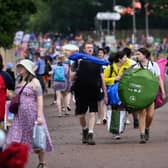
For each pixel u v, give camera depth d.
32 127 24.50
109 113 33.19
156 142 32.16
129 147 30.50
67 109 49.06
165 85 33.16
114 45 136.75
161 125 39.78
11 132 24.59
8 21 57.03
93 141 31.55
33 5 58.81
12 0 57.41
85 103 31.55
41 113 24.22
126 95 31.20
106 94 32.09
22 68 24.66
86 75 31.28
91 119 31.61
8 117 31.03
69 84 48.41
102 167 25.33
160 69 33.25
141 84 31.09
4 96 24.81
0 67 25.42
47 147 24.42
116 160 26.88
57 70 48.50
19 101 24.52
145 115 31.80
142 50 32.53
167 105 54.19
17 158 18.50
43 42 126.44
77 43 122.38
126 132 36.31
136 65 32.56
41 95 24.50
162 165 25.62
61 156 28.17
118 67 34.97
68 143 32.44
